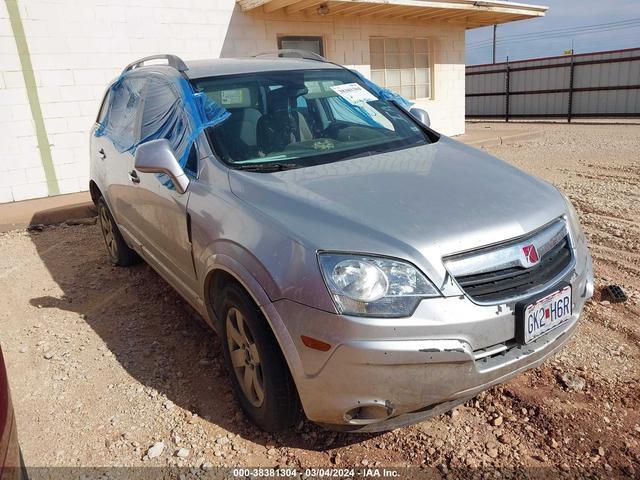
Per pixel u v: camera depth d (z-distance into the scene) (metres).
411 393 2.28
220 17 9.30
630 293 4.18
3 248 6.11
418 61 12.77
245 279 2.55
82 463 2.69
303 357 2.35
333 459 2.65
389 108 4.07
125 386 3.30
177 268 3.55
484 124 19.12
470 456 2.62
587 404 2.94
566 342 2.72
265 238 2.53
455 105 13.64
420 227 2.42
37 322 4.20
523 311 2.40
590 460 2.57
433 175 2.96
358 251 2.31
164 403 3.12
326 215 2.50
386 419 2.39
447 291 2.29
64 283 4.97
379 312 2.23
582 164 9.62
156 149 3.13
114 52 8.36
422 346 2.22
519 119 21.03
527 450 2.65
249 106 3.58
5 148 7.70
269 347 2.54
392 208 2.55
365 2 9.48
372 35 11.46
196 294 3.31
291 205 2.63
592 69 18.70
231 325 2.88
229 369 3.05
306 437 2.80
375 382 2.25
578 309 2.75
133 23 8.46
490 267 2.40
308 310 2.31
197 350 3.67
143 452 2.75
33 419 3.04
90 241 6.21
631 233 5.52
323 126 3.68
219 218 2.85
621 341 3.53
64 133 8.11
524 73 20.45
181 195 3.25
